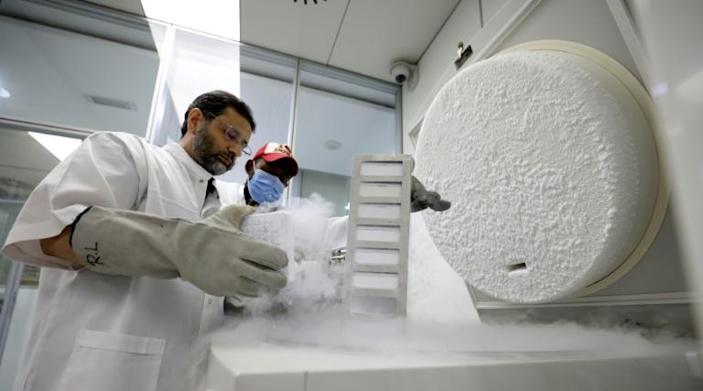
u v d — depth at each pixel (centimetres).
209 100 116
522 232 71
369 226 60
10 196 190
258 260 63
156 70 202
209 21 198
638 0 30
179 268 64
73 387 69
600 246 59
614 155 58
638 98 64
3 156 190
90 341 73
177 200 97
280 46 210
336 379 34
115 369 71
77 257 70
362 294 58
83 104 192
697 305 25
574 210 62
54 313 77
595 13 73
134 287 80
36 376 71
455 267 87
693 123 24
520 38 93
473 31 160
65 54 195
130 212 70
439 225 88
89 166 82
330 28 194
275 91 227
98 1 188
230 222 71
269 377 33
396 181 60
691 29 25
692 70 25
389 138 238
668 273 62
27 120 182
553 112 65
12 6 187
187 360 78
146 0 188
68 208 70
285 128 223
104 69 198
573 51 77
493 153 75
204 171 113
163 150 110
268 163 122
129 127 193
